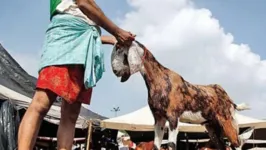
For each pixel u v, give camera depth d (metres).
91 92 2.23
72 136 2.26
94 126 12.30
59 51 2.00
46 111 1.98
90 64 2.07
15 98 8.38
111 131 14.62
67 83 2.00
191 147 18.25
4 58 9.58
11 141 7.61
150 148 9.81
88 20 2.14
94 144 14.33
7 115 7.78
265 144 20.02
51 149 13.09
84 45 2.07
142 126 12.55
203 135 16.28
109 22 2.16
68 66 2.01
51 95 1.99
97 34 2.18
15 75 9.67
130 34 2.27
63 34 2.04
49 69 1.97
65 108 2.22
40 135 11.95
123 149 12.56
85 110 13.55
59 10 2.10
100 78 2.19
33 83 10.01
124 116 13.00
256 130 14.83
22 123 1.93
